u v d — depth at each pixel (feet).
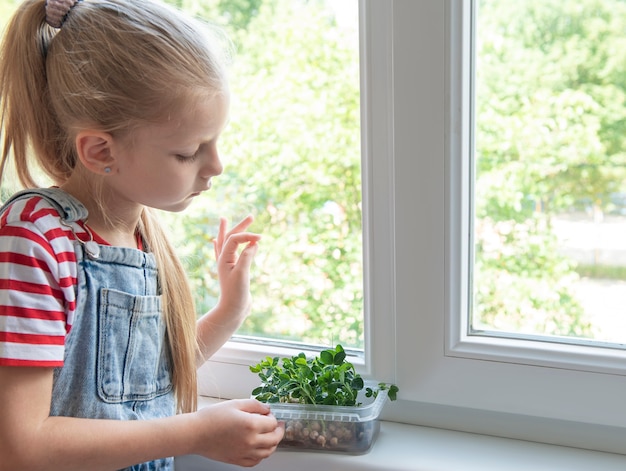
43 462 2.55
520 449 3.13
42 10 2.79
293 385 3.06
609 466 2.97
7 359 2.49
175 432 2.73
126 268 2.97
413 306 3.19
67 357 2.80
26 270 2.58
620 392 2.93
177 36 2.67
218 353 3.68
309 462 3.09
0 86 2.89
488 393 3.13
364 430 3.08
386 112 3.11
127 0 2.72
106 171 2.74
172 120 2.63
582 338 3.12
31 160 3.00
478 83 3.08
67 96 2.69
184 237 3.97
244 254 3.34
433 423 3.35
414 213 3.11
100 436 2.64
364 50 3.10
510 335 3.17
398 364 3.28
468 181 3.10
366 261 3.28
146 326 3.04
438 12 2.92
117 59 2.62
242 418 2.82
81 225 2.86
